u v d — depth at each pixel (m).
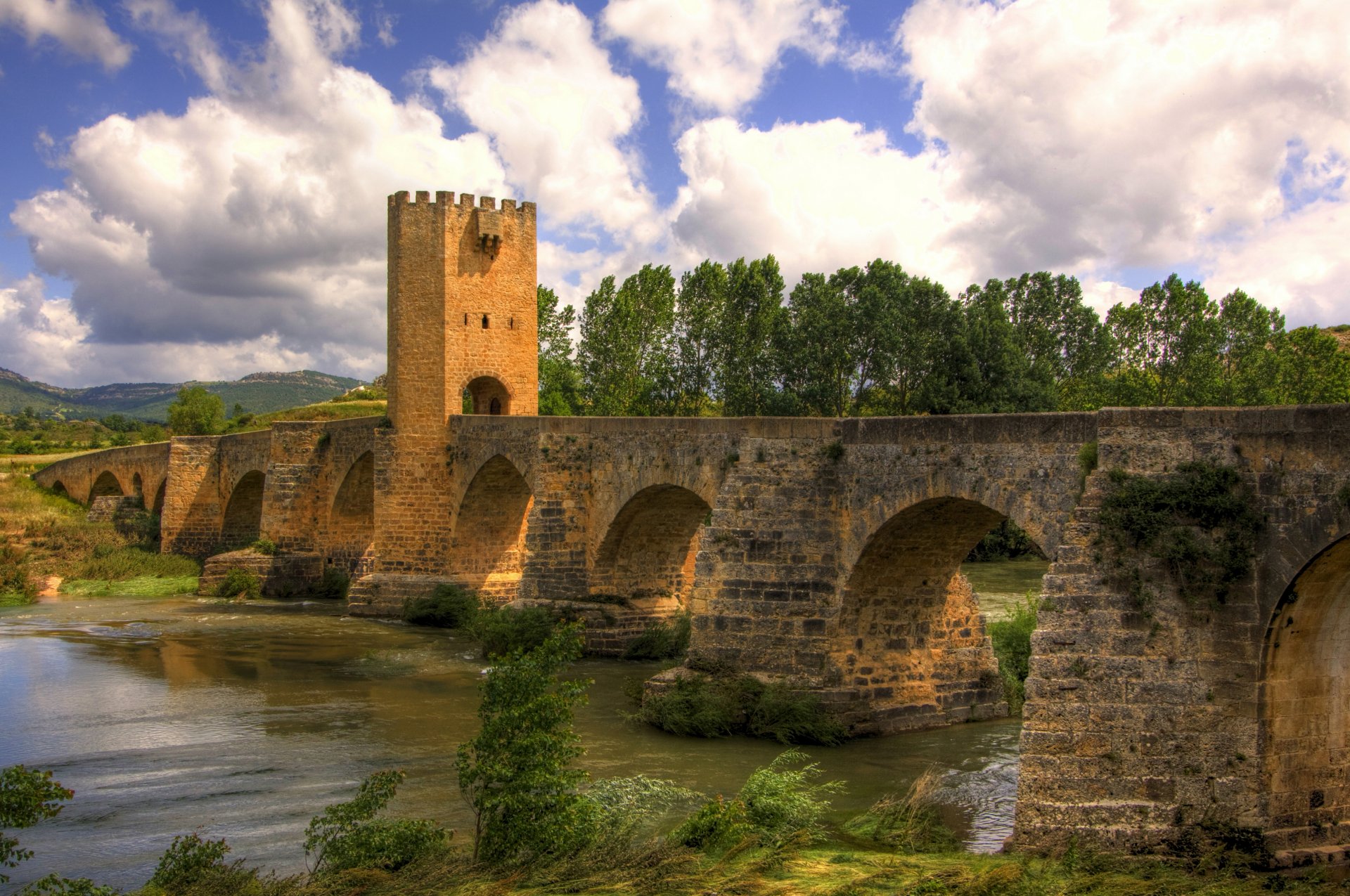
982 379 73.62
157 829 23.56
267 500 66.38
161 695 37.22
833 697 30.69
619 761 28.14
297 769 28.16
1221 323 82.00
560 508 44.75
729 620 32.66
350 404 149.25
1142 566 21.52
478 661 43.28
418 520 55.69
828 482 31.50
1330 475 20.06
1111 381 86.00
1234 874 19.11
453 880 17.94
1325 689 21.41
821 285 83.12
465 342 56.41
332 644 47.38
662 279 88.69
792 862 19.86
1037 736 21.17
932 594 33.09
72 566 71.12
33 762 28.95
